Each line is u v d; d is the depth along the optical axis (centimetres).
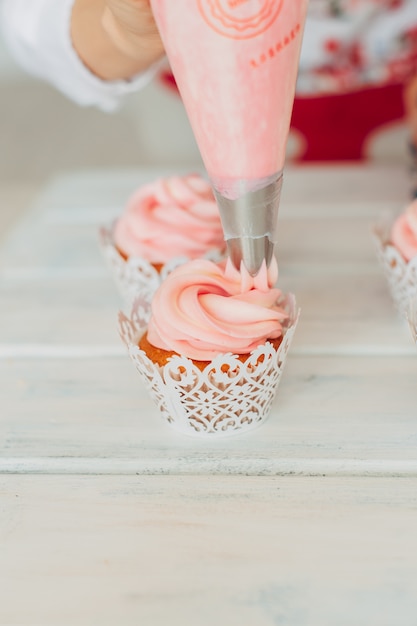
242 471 54
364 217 86
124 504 52
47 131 151
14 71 147
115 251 68
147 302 62
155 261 67
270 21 46
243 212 51
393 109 107
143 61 61
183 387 55
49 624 46
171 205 69
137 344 58
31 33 74
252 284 55
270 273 55
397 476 53
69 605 47
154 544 50
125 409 60
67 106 149
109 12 59
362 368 62
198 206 68
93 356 66
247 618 46
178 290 55
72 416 59
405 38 97
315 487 53
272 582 47
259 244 53
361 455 54
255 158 49
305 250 80
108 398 61
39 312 72
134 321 60
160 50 58
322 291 73
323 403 59
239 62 47
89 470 55
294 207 90
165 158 151
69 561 49
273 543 49
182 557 49
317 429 57
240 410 56
